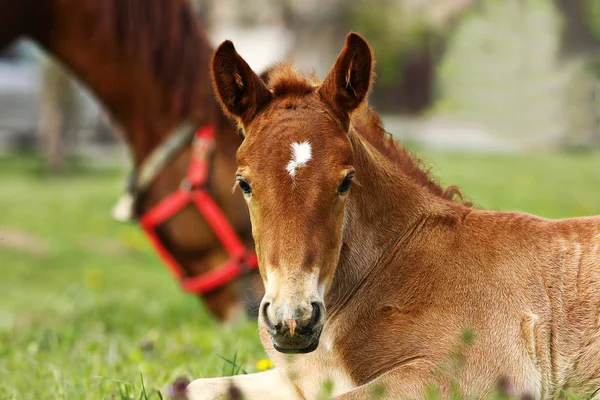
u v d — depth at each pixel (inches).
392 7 1374.3
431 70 1558.8
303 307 191.5
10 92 1380.4
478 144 1375.5
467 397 210.4
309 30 1451.8
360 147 228.1
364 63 213.9
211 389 233.0
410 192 237.0
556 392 223.1
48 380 275.4
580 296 225.3
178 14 354.6
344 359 224.5
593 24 1325.0
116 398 238.4
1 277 636.7
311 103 213.8
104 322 434.0
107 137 1413.6
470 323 218.4
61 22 354.6
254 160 204.5
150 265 703.7
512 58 1322.6
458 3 1357.0
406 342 218.7
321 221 200.2
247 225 352.5
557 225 237.0
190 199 350.9
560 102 1338.6
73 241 774.5
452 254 228.1
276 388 237.3
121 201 363.9
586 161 1168.8
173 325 422.3
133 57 354.3
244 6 1464.1
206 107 352.5
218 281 355.6
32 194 988.6
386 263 228.5
